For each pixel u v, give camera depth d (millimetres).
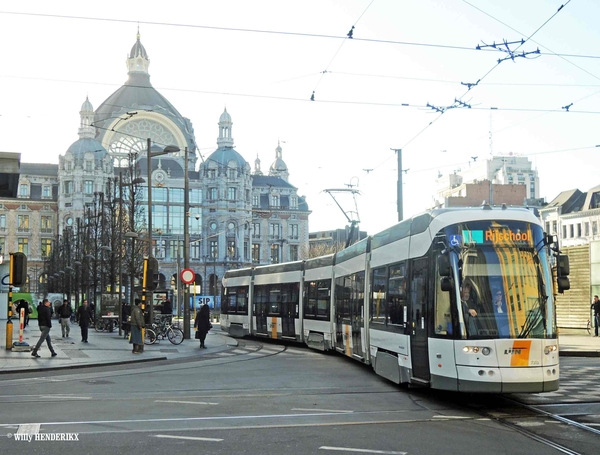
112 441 9297
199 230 120312
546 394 14469
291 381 17031
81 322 32344
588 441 9680
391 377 15805
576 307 36344
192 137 132875
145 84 127062
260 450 8820
